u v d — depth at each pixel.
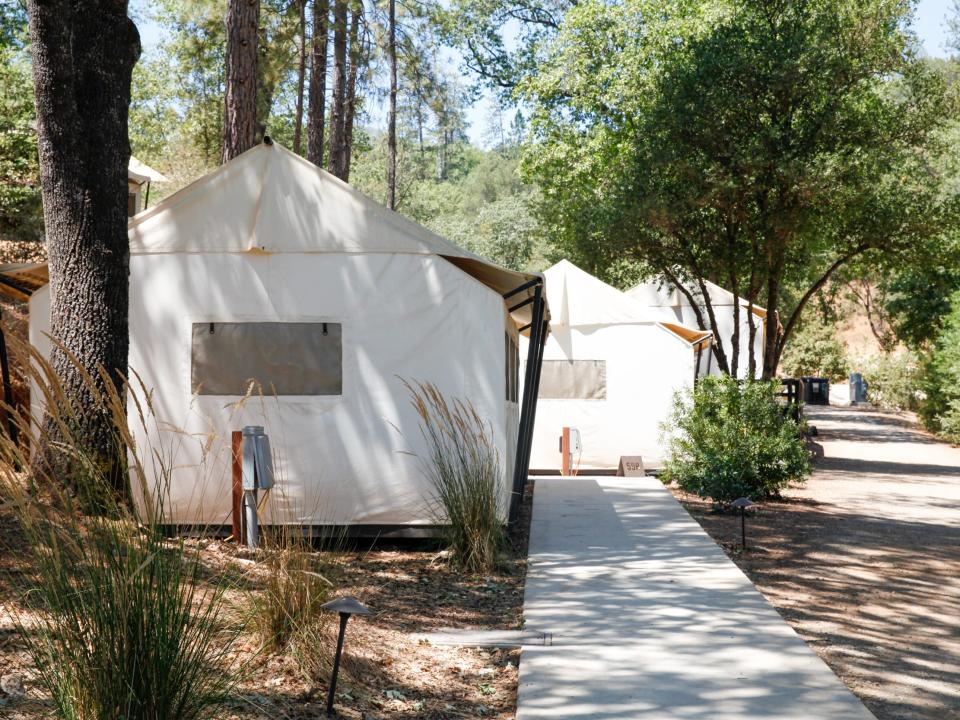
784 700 4.53
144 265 8.39
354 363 8.38
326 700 4.27
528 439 11.73
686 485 11.77
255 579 5.31
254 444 7.12
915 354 32.62
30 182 21.20
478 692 4.73
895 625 6.34
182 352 8.33
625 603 6.49
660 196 16.19
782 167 15.16
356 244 8.43
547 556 8.17
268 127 34.91
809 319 41.28
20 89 22.23
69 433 3.31
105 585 3.22
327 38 19.80
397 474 8.32
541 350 11.69
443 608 6.32
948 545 9.41
